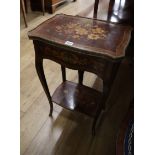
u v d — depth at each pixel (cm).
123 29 94
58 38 83
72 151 109
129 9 147
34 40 88
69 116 129
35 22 258
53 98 122
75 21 100
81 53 78
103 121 127
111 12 158
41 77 105
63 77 134
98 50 76
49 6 280
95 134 118
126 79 165
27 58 187
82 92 127
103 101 94
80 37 85
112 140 115
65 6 312
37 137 116
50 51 88
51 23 96
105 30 92
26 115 129
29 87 153
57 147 110
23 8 229
